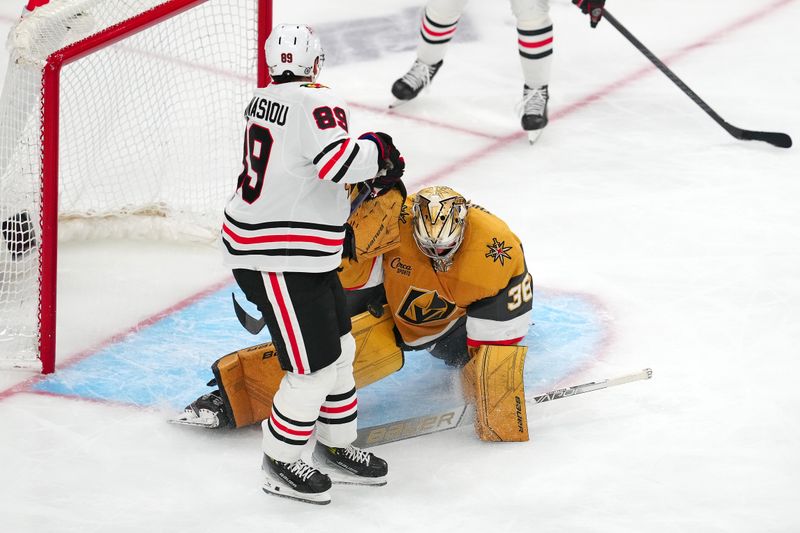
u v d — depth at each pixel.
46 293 13.48
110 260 16.95
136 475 11.95
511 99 23.88
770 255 17.12
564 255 17.33
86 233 17.47
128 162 18.89
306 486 11.39
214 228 17.80
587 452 12.34
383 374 13.00
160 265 16.88
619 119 22.75
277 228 10.45
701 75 24.91
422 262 12.33
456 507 11.41
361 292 12.85
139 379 13.89
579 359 14.44
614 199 19.25
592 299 15.96
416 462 12.23
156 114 19.02
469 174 20.31
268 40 10.51
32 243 15.50
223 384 12.33
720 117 21.06
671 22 28.27
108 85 17.95
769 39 27.00
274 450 11.27
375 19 28.48
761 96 23.70
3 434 12.62
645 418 12.98
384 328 12.98
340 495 11.69
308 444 12.73
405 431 12.52
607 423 12.91
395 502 11.52
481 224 12.29
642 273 16.69
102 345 14.63
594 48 26.58
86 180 18.12
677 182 19.88
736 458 12.18
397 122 22.64
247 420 12.70
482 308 12.38
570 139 21.83
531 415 13.15
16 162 14.74
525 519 11.18
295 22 28.06
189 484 11.82
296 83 10.43
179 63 19.19
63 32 14.74
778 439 12.52
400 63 25.72
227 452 12.44
